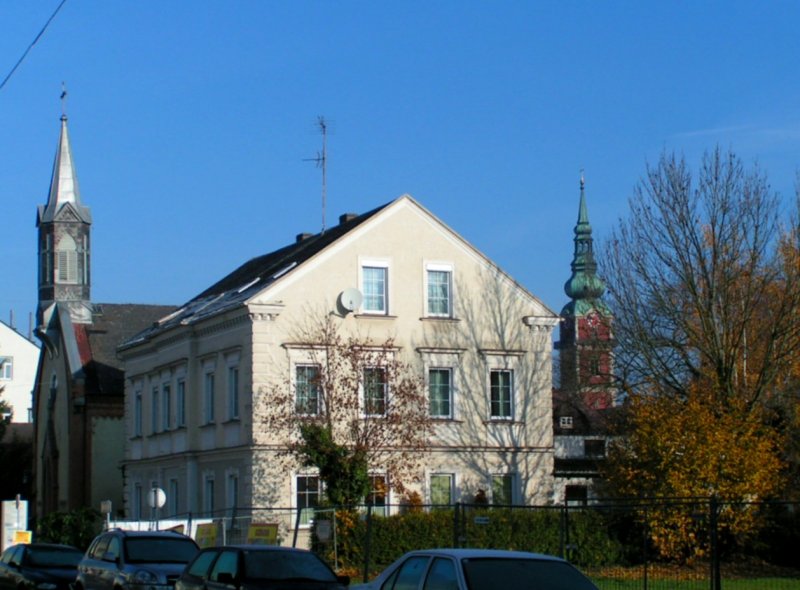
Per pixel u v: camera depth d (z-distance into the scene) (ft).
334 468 133.18
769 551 121.49
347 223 167.53
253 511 141.79
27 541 139.64
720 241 143.95
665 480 121.80
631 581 95.09
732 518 118.01
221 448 152.76
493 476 155.43
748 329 144.46
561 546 90.84
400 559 56.08
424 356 153.58
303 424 137.08
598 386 152.35
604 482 139.54
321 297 148.97
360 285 151.53
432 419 149.07
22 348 361.30
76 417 211.82
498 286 159.22
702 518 94.73
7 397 353.72
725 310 141.79
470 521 130.82
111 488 211.20
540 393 159.53
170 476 169.48
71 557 104.47
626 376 147.02
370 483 135.03
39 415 239.09
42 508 231.91
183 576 73.72
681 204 146.00
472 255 157.99
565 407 216.74
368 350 143.74
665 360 145.89
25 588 99.60
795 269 145.07
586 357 155.02
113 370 218.79
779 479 126.00
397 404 142.82
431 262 155.63
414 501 143.13
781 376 143.74
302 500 144.77
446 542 131.75
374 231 152.87
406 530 130.52
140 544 84.74
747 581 99.55
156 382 176.45
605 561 117.19
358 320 150.92
